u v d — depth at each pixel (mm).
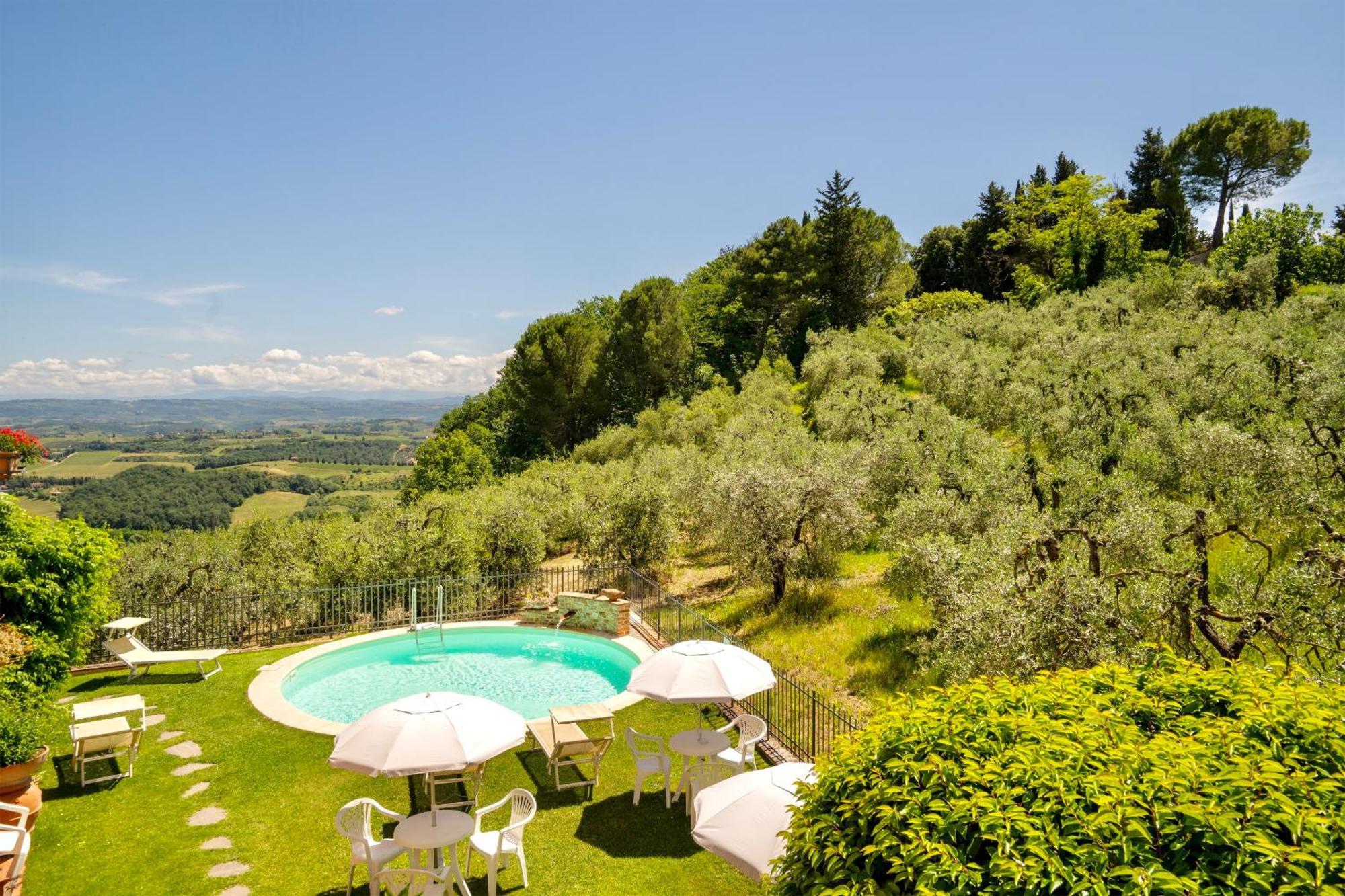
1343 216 63406
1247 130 70500
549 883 9320
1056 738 4598
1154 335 29391
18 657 12219
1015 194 84562
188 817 10812
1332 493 14047
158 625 19703
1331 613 9594
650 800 11453
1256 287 36844
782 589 20453
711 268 97000
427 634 20703
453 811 9734
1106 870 3744
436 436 84312
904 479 21438
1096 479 17016
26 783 9961
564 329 64688
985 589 12000
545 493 34188
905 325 61844
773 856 6953
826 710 13414
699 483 27797
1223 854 3721
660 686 11234
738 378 69000
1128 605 10859
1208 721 5043
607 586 25641
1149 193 84562
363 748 9070
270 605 21359
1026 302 61500
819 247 69438
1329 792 3986
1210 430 16172
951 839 4238
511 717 10016
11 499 13602
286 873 9484
